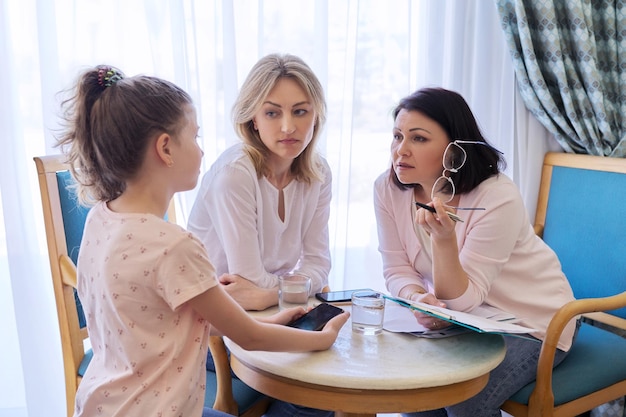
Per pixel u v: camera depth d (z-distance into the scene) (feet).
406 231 6.09
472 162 5.61
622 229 7.10
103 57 7.08
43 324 7.23
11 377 7.54
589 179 7.57
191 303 3.77
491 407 5.41
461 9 7.98
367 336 4.71
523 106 8.25
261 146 5.74
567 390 5.55
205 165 7.51
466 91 8.23
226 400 5.20
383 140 8.04
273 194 5.76
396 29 7.88
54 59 6.83
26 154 7.04
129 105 3.72
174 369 3.76
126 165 3.77
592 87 7.81
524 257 5.87
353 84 7.79
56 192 5.74
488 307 5.76
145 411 3.66
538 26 7.84
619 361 5.96
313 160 6.01
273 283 5.62
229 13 7.14
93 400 3.82
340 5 7.70
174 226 3.76
